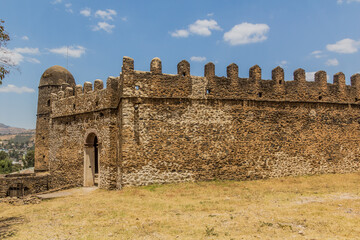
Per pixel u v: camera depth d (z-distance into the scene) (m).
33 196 21.02
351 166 25.70
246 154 22.59
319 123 24.97
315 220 11.39
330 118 25.42
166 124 21.05
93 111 24.78
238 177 22.19
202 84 22.14
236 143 22.45
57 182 28.45
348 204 13.84
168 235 10.27
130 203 15.58
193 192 18.11
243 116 22.84
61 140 28.48
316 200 15.12
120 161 20.83
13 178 27.34
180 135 21.25
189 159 21.27
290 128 24.02
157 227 11.20
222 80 22.66
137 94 20.67
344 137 25.73
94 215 13.49
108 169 22.72
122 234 10.54
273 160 23.25
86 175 25.53
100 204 15.84
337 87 26.06
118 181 21.69
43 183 28.88
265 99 23.48
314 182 21.44
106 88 23.69
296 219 11.62
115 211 14.01
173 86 21.47
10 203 18.98
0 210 16.88
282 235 9.87
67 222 12.49
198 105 21.89
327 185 20.09
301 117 24.45
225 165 22.05
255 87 23.41
